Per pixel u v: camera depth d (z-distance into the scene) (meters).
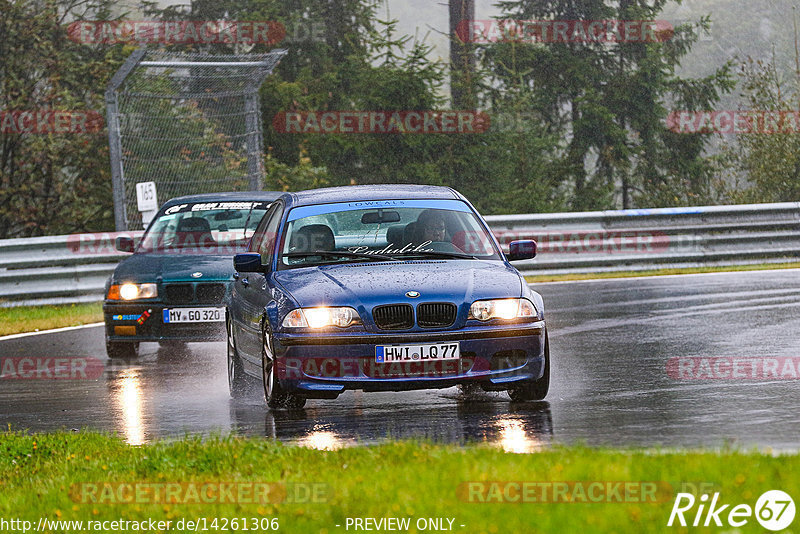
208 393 36.41
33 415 33.72
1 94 97.81
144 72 94.44
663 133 142.12
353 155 112.44
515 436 26.55
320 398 31.03
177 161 89.19
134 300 44.59
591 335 45.94
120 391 37.50
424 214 34.56
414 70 109.94
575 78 139.50
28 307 62.91
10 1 99.19
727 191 123.62
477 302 30.50
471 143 110.69
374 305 30.16
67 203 98.81
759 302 54.75
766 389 32.47
